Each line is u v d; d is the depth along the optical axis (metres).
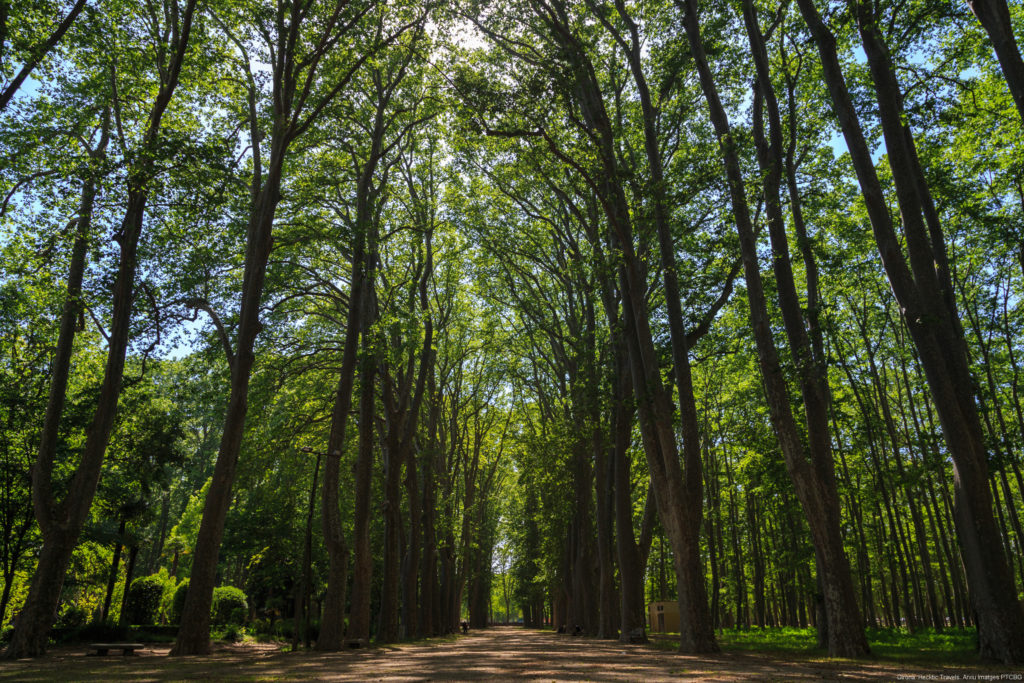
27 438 24.47
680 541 17.75
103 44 18.33
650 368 18.69
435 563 43.91
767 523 43.00
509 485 69.62
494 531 65.81
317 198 24.89
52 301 24.22
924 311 14.88
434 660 16.55
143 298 22.95
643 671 11.90
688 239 20.66
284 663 15.93
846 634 15.43
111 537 28.88
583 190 26.59
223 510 20.20
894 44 17.84
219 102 26.09
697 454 18.31
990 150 22.75
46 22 16.27
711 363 34.50
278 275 26.42
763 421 29.73
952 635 23.62
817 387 17.88
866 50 16.41
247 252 23.56
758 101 20.36
